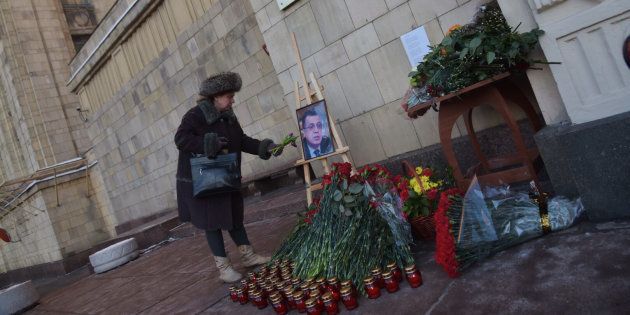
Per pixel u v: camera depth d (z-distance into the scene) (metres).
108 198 14.41
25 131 16.80
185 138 3.48
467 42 3.01
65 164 15.32
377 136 4.89
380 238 2.83
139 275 6.34
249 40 7.83
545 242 2.51
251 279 3.34
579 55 2.59
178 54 9.38
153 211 12.09
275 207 6.29
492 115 4.02
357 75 4.86
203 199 3.66
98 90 12.83
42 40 17.12
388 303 2.46
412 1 4.28
